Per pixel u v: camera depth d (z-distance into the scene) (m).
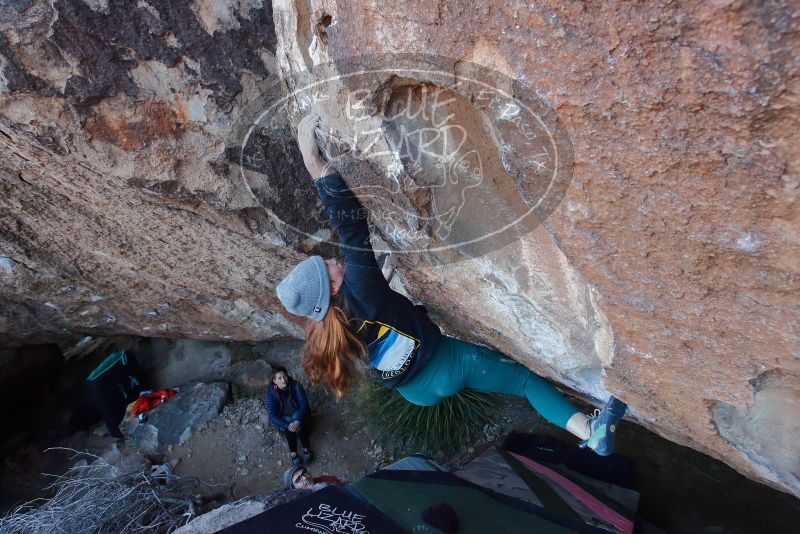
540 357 1.93
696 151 0.85
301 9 1.38
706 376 1.28
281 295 1.66
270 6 1.73
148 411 4.93
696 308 1.11
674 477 3.45
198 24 1.70
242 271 2.89
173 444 4.71
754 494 3.23
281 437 4.68
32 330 4.43
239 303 3.76
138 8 1.65
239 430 4.75
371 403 4.34
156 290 3.56
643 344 1.31
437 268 1.80
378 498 2.75
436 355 1.88
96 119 1.78
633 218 1.02
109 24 1.64
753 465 1.60
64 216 2.61
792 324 1.00
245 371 5.16
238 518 2.90
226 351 5.33
